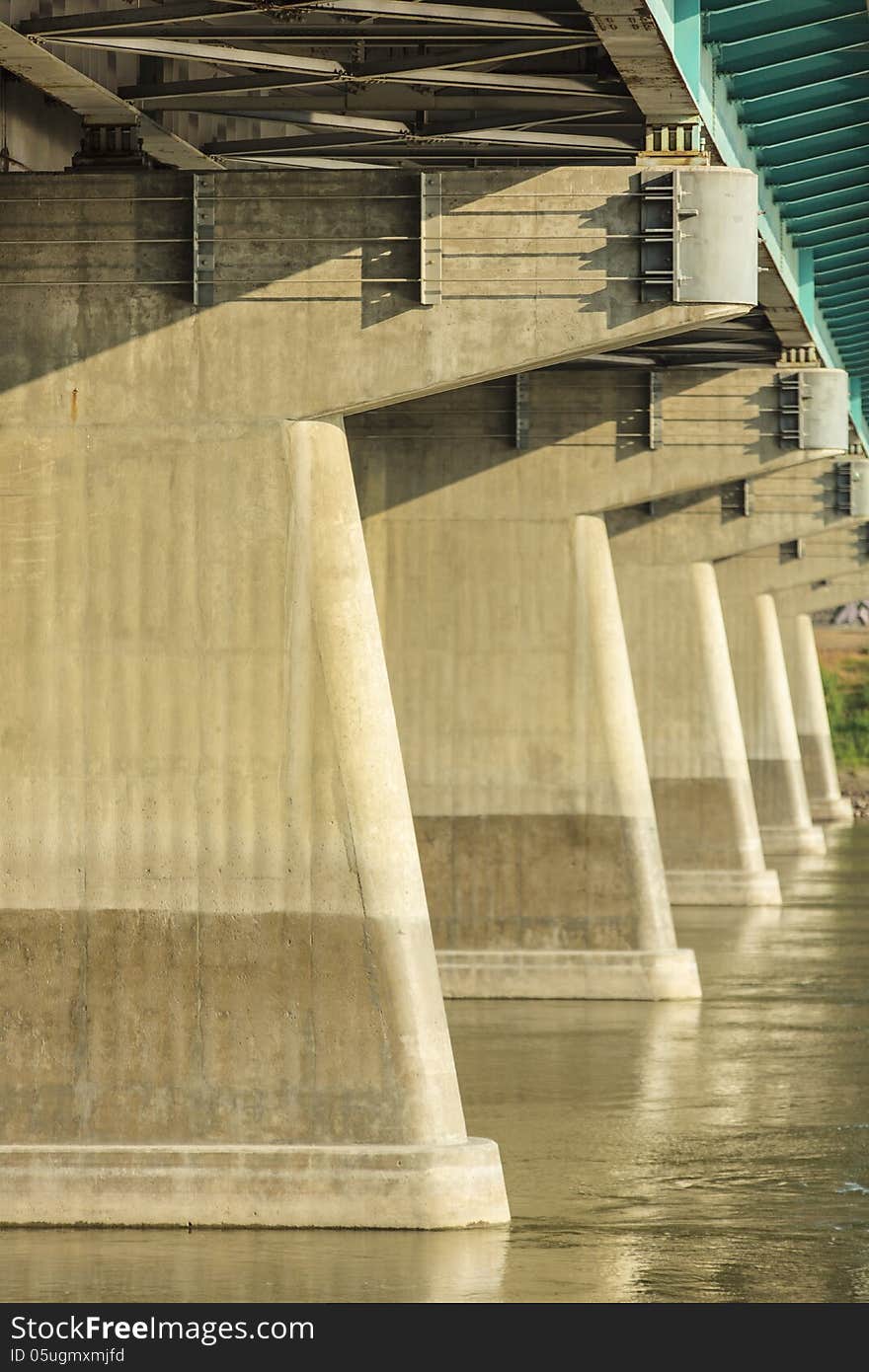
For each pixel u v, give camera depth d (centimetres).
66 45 3672
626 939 6181
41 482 3572
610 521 8894
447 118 4428
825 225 5828
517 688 6106
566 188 3503
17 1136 3500
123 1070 3497
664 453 6100
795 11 4278
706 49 4322
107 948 3519
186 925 3503
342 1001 3456
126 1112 3488
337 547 3519
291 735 3497
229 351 3550
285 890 3481
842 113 4922
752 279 3503
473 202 3512
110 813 3534
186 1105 3481
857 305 7006
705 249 3472
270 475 3534
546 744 6109
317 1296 3055
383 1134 3450
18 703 3566
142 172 3572
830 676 19525
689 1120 4519
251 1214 3431
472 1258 3300
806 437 6088
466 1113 4581
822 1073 5106
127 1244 3344
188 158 4484
